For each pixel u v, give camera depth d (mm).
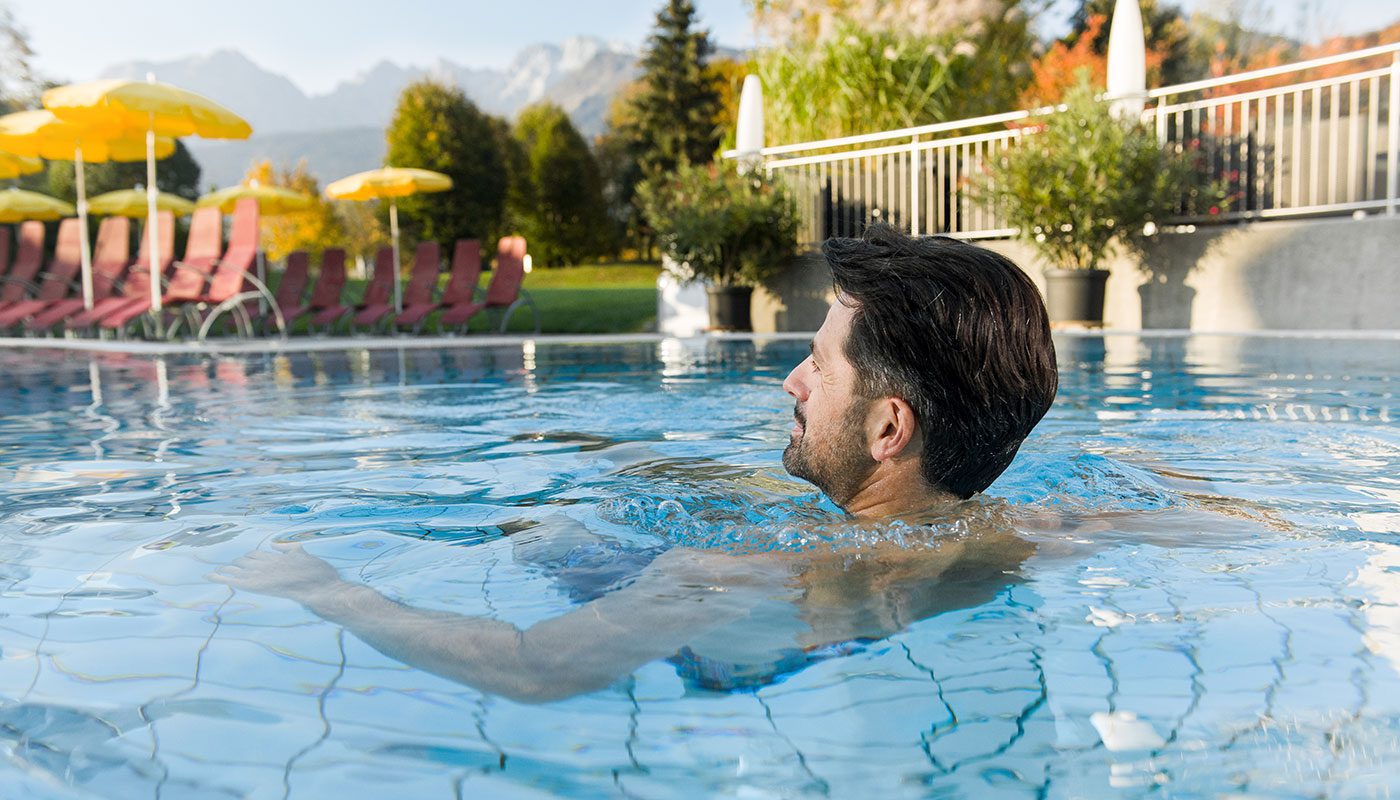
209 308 11477
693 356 6461
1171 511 1387
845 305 1238
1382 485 1643
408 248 28812
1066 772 665
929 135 10805
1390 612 960
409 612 1040
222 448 2488
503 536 1396
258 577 1205
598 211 40156
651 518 1402
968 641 911
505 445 2422
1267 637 895
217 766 699
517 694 818
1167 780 648
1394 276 7207
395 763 701
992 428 1194
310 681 853
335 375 5312
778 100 11477
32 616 1051
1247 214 8000
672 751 713
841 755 703
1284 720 726
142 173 22656
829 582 1091
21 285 12672
